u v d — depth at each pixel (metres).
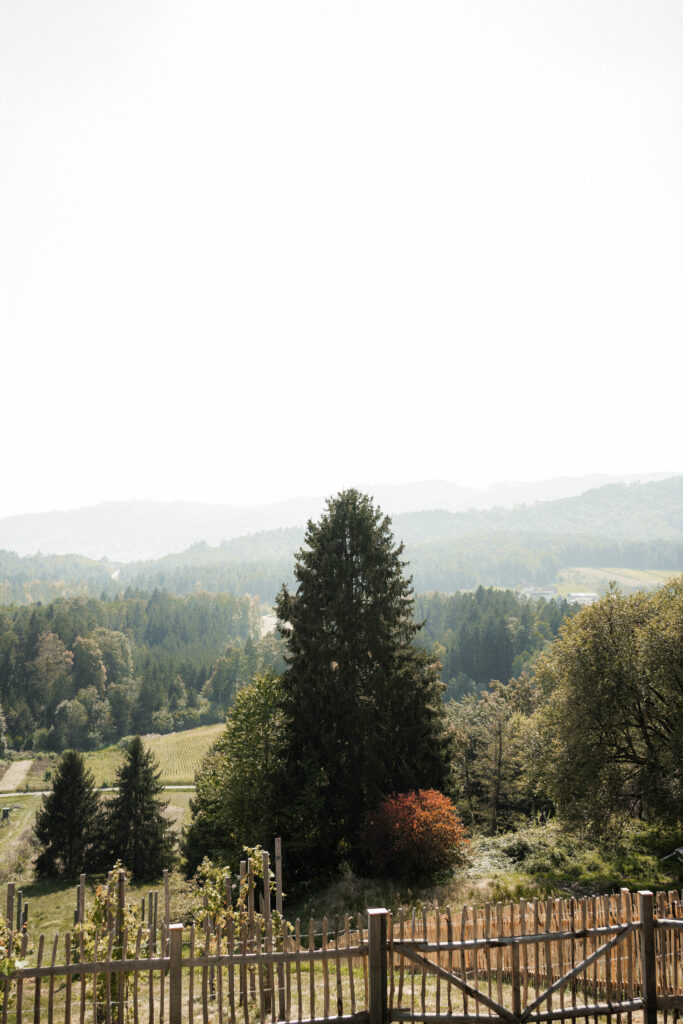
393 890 23.89
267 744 32.50
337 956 8.54
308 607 32.38
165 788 85.62
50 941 27.45
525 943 8.70
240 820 31.98
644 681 27.97
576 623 30.61
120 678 160.38
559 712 29.78
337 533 33.50
